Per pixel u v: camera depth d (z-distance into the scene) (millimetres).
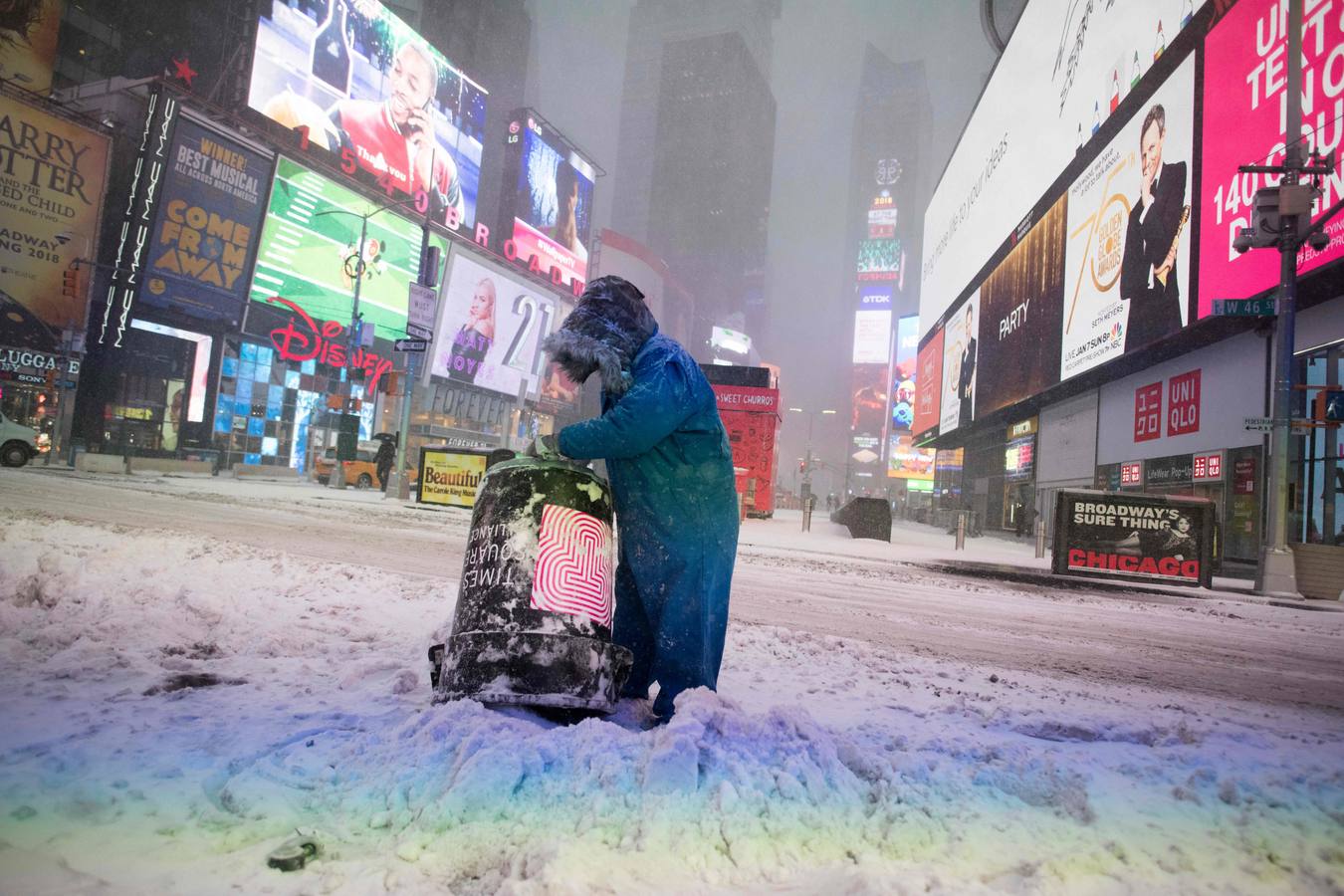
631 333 2773
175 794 1864
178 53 50938
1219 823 1816
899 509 79625
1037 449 33469
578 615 2561
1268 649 6242
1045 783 2006
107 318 36062
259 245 41844
